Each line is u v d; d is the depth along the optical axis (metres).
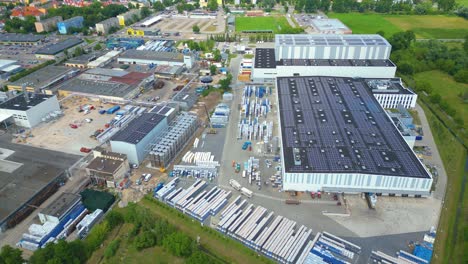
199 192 140.50
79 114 199.62
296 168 135.88
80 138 175.25
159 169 153.62
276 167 154.38
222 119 190.75
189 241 112.25
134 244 114.19
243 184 144.62
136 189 141.38
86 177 147.00
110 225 121.19
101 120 193.50
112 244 113.06
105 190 140.88
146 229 119.62
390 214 128.12
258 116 198.62
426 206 131.62
